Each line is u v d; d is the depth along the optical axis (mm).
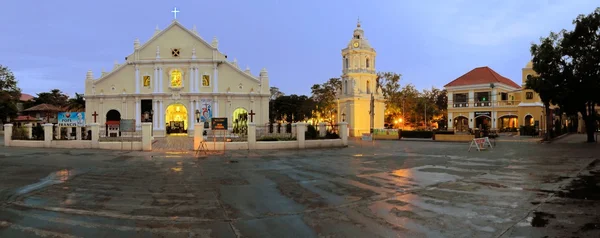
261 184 10914
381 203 8305
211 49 48250
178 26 48188
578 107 30547
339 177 12195
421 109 67125
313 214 7414
